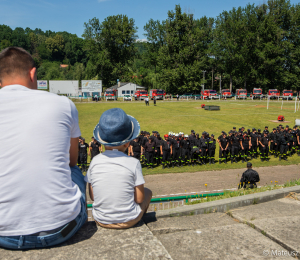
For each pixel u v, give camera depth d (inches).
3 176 64.0
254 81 2571.4
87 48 2770.7
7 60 74.0
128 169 82.4
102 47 2746.1
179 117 1167.0
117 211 82.8
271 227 93.3
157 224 100.7
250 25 2448.3
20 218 64.9
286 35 2416.3
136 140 558.9
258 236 89.0
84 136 805.2
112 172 81.9
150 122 1048.8
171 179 475.8
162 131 893.8
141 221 92.5
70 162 85.9
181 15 2431.1
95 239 79.9
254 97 2346.2
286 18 2455.7
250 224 98.1
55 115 68.2
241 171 532.4
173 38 2470.5
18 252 71.6
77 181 85.7
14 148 63.9
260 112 1332.4
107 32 2642.7
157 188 419.2
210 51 2573.8
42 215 65.9
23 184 64.0
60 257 70.1
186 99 2324.1
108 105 1680.6
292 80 2405.3
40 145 65.1
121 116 82.0
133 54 2844.5
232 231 93.1
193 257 76.5
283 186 186.5
